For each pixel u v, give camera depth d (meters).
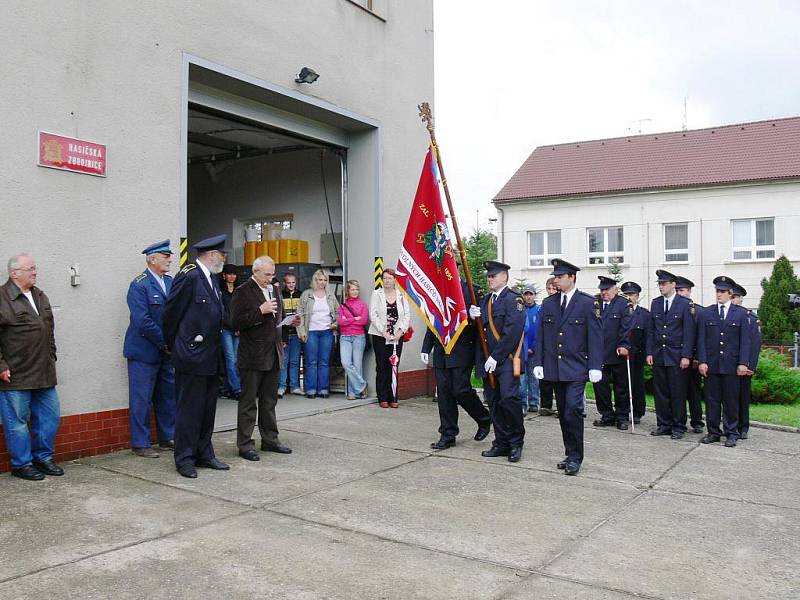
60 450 6.28
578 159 29.33
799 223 24.02
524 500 5.58
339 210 11.14
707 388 8.30
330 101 9.41
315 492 5.62
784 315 22.84
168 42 7.24
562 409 6.56
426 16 11.45
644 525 5.04
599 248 27.03
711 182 24.98
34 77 6.13
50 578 3.86
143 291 6.52
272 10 8.47
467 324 7.23
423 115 7.44
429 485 5.94
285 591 3.76
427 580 3.95
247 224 12.38
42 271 6.18
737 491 6.05
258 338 6.69
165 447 6.98
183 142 7.38
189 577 3.91
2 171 5.90
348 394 10.19
